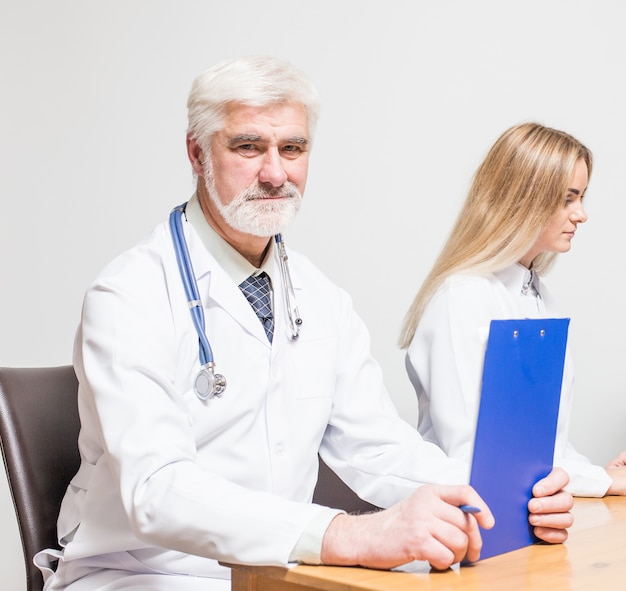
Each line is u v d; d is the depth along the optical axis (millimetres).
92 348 1250
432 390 1806
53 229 2447
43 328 2432
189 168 2465
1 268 2414
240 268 1456
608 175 2424
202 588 1305
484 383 994
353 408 1493
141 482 1110
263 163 1365
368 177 2461
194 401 1343
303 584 969
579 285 2441
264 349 1423
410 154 2445
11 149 2432
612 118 2420
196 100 1395
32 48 2451
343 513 1021
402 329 1996
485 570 973
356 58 2463
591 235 2436
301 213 2508
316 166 2496
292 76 1371
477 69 2438
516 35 2434
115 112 2475
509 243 1867
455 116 2436
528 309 1933
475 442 1003
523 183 1852
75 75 2471
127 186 2471
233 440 1381
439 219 2438
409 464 1389
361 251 2469
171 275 1370
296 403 1446
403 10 2445
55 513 1416
